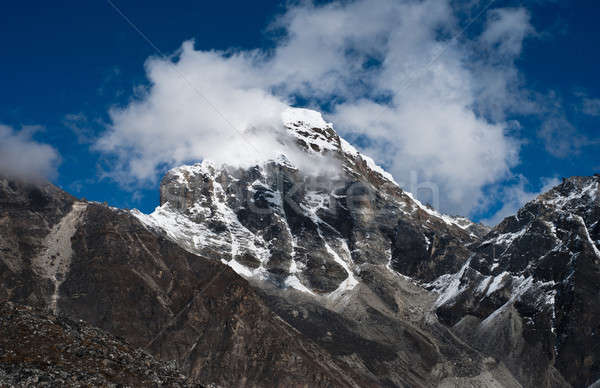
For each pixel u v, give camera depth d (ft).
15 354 332.60
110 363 356.18
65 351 351.05
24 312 375.86
